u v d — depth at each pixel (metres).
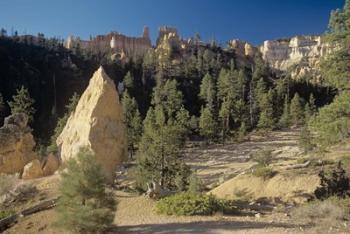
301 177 31.36
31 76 90.69
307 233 14.66
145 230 16.58
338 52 20.81
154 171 37.81
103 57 126.25
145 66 118.31
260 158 52.47
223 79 95.00
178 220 18.08
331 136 20.12
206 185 45.28
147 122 60.31
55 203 21.64
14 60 93.81
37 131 73.38
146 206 20.95
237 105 86.00
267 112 86.81
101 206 16.30
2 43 103.19
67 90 96.00
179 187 37.84
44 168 28.44
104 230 16.27
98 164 16.66
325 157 37.19
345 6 20.84
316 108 94.44
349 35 20.44
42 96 87.94
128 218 19.20
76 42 152.25
